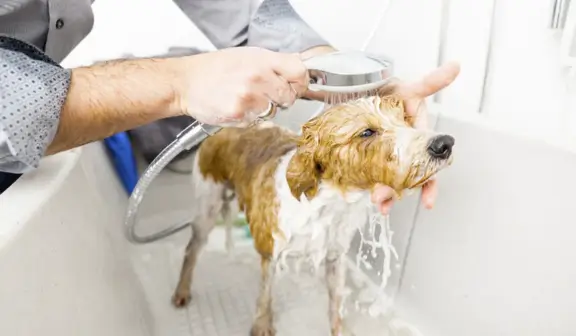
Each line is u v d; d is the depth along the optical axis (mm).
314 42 886
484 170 842
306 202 752
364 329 979
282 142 864
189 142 775
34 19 762
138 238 1132
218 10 1036
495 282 826
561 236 729
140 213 1326
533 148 768
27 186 637
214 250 1269
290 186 739
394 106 656
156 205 1339
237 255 1249
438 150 590
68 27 831
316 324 1013
